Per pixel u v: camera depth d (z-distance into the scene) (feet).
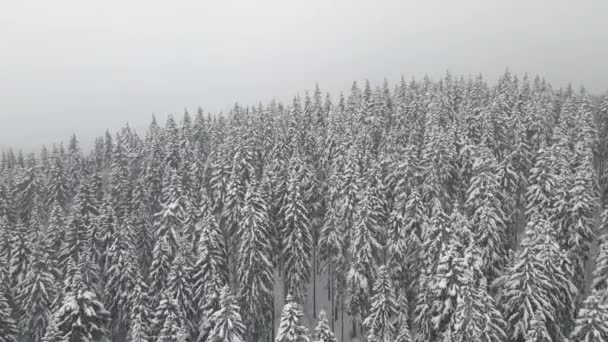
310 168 193.47
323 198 181.06
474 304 91.61
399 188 152.56
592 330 85.56
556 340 105.19
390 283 116.57
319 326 90.94
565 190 128.67
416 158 159.43
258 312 135.54
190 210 152.25
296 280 143.23
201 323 120.16
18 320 135.13
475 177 139.23
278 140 200.85
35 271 129.90
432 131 184.75
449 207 158.92
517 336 99.30
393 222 138.62
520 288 100.68
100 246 155.33
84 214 182.29
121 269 135.13
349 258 153.28
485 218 121.39
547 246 106.83
